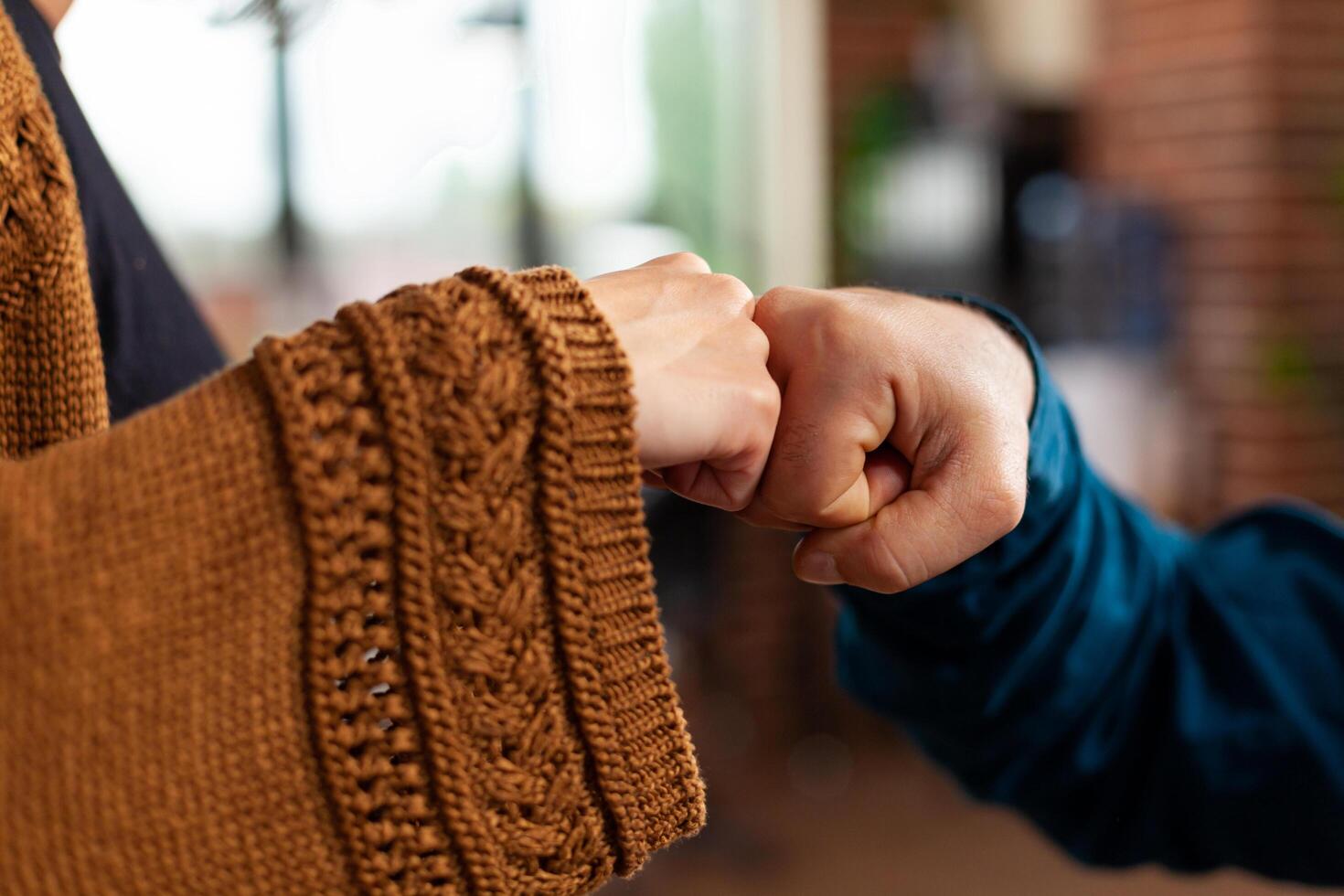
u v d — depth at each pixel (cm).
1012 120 292
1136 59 300
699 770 54
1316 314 287
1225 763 70
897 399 57
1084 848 74
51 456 47
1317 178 284
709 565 279
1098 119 304
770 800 272
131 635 46
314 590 47
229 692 47
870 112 292
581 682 51
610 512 52
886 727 295
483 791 49
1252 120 279
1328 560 76
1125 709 71
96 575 46
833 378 57
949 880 238
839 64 291
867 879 239
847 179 292
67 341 56
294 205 270
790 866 244
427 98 224
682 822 53
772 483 58
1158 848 73
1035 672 67
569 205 291
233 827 47
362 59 237
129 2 248
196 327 72
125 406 69
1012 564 64
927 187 286
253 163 265
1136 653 71
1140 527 74
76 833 45
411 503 48
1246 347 284
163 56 253
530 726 50
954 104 291
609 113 289
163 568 46
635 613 52
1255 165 279
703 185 299
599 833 51
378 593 48
